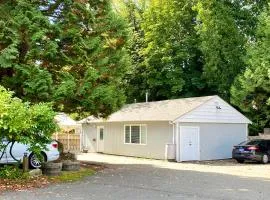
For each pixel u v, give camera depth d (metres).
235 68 40.47
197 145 31.89
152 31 43.78
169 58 43.00
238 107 40.03
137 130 34.25
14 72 19.72
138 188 16.08
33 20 19.38
